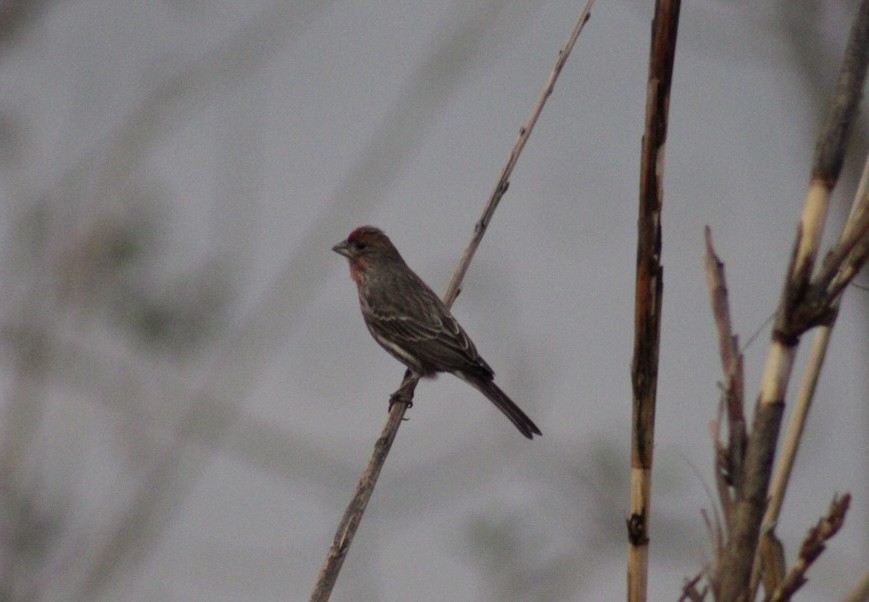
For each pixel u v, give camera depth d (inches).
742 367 197.3
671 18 215.3
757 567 208.8
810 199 191.3
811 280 189.8
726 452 195.0
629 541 222.8
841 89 193.3
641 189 219.0
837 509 190.5
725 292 208.1
